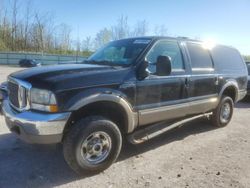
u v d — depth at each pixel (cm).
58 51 5159
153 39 445
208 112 584
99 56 475
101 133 364
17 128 345
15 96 358
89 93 341
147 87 409
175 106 461
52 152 435
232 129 615
